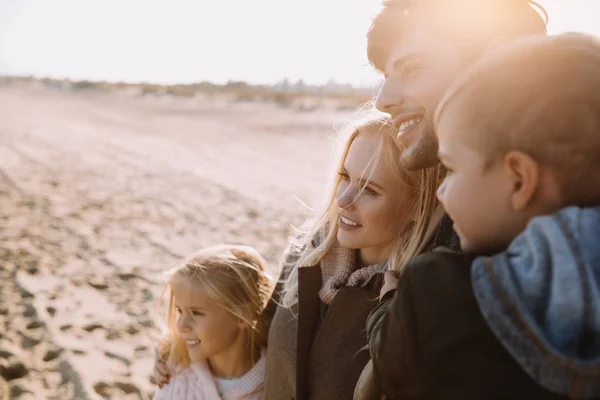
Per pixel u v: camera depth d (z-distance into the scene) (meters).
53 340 3.91
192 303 1.94
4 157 12.82
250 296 2.00
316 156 17.44
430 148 1.27
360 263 1.68
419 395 0.92
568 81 0.79
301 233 1.97
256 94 65.81
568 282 0.74
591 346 0.75
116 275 5.43
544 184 0.82
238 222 8.11
